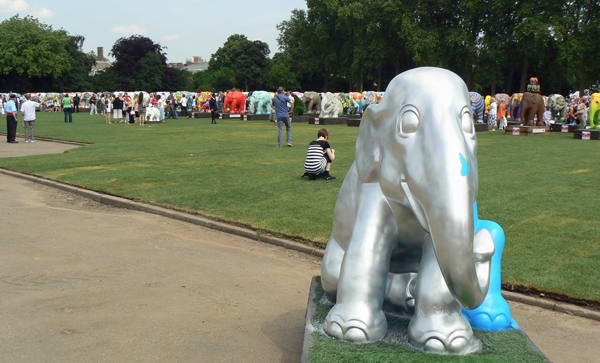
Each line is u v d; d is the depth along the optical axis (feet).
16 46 254.68
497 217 25.05
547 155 51.29
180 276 18.11
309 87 283.59
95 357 11.94
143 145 60.44
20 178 39.22
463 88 8.89
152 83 298.35
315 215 25.82
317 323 10.38
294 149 55.83
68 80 287.48
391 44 189.37
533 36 147.23
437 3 169.89
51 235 23.30
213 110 108.27
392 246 9.69
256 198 29.91
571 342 13.33
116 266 19.06
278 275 18.48
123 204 29.78
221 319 14.39
